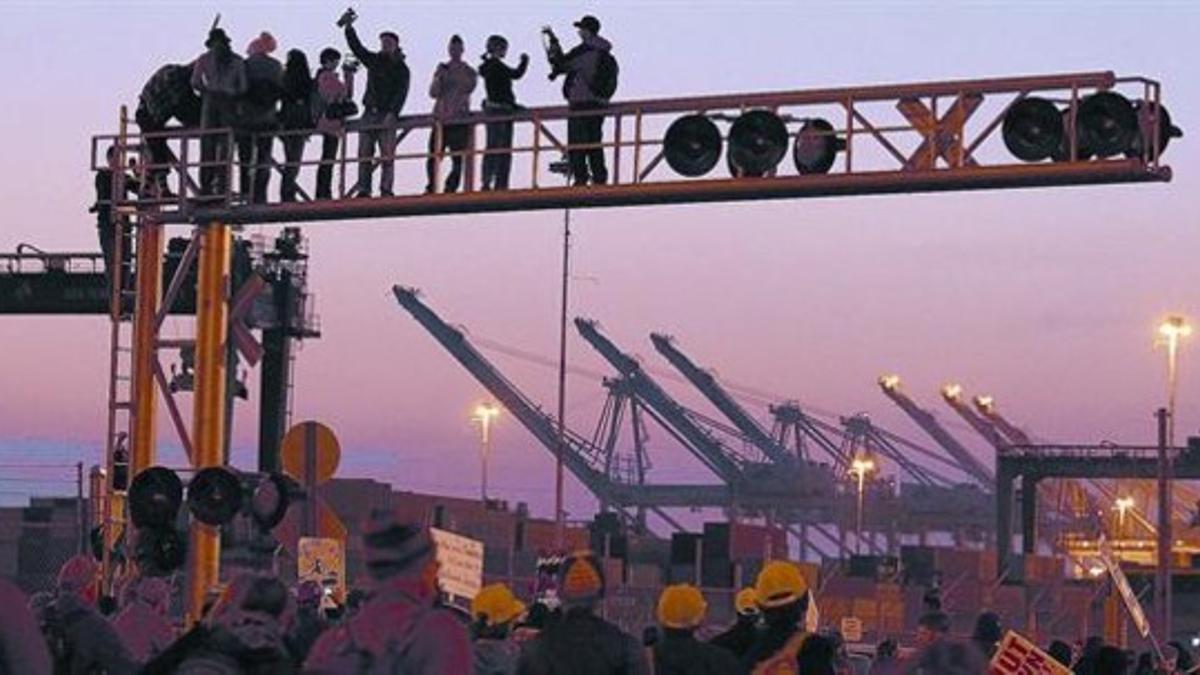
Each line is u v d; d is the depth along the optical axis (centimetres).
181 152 3478
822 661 1464
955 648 1778
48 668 919
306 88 3462
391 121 3409
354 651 852
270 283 7344
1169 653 3622
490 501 10406
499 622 1625
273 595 863
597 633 1243
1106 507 15638
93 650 1387
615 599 6034
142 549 2820
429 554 859
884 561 9594
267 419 7419
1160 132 2994
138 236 3538
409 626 850
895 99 3120
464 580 2105
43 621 1402
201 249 3519
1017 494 13512
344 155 3434
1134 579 8938
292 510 2664
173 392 3525
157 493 2803
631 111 3259
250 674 852
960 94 3089
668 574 8362
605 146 3262
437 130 3391
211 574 3164
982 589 7812
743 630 1509
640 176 3256
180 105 3538
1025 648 1769
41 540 7162
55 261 7525
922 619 1794
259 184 3484
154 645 1596
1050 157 3056
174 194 3559
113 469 3538
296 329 7400
